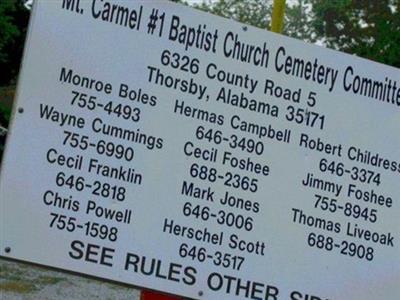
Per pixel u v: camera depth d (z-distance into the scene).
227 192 3.87
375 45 18.59
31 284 7.94
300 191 4.01
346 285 4.04
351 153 4.14
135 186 3.74
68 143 3.67
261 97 3.99
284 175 3.98
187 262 3.77
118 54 3.78
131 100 3.78
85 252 3.64
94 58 3.74
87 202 3.67
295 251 3.96
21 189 3.58
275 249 3.93
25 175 3.60
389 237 4.16
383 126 4.22
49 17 3.70
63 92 3.69
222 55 3.94
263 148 3.96
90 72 3.73
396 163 4.22
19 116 3.62
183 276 3.76
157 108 3.81
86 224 3.65
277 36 4.05
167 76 3.84
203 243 3.81
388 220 4.16
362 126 4.18
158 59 3.84
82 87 3.71
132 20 3.82
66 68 3.70
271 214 3.94
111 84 3.76
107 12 3.78
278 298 3.90
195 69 3.89
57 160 3.65
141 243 3.72
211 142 3.88
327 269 4.01
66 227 3.63
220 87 3.92
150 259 3.72
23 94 3.63
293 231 3.97
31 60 3.66
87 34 3.74
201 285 3.78
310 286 3.97
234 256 3.85
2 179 3.57
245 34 3.99
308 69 4.10
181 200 3.80
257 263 3.89
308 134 4.06
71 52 3.71
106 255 3.66
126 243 3.70
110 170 3.71
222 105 3.92
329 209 4.05
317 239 4.02
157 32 3.85
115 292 8.06
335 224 4.05
